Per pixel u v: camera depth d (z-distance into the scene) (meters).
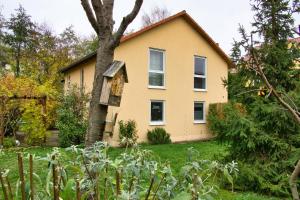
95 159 2.12
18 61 32.75
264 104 7.07
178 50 17.22
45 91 13.88
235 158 7.55
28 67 31.70
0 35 33.19
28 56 32.53
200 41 18.28
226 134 7.47
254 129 7.01
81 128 13.68
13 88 13.20
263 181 6.77
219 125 7.76
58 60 32.34
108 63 3.54
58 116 14.09
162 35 16.56
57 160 1.98
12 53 33.03
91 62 16.80
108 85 3.48
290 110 2.32
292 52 7.30
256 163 7.04
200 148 13.24
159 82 16.50
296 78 7.35
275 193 6.70
